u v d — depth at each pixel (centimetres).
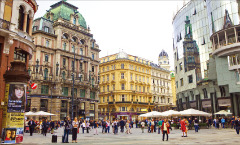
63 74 5697
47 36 5553
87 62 6412
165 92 9412
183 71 5384
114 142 1698
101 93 8075
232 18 3831
